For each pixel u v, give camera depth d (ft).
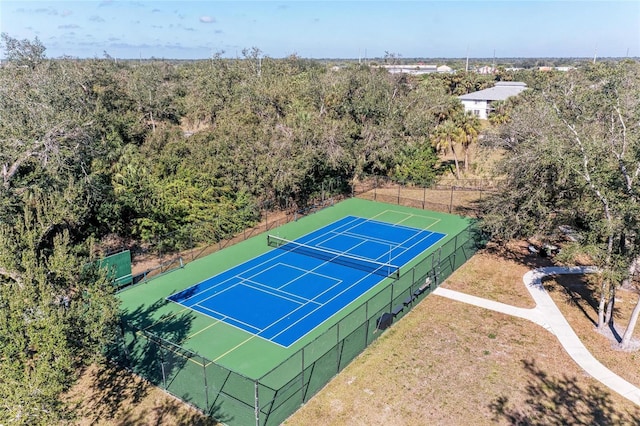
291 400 56.44
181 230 107.34
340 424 54.39
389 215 136.05
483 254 104.42
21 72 159.84
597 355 67.05
